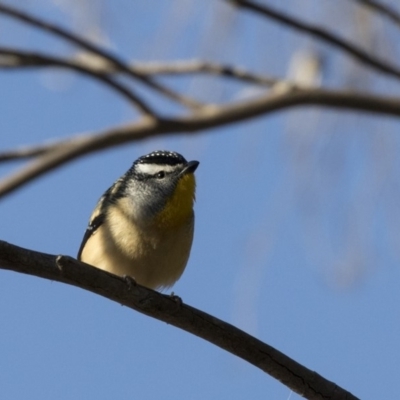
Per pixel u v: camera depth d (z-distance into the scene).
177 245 12.07
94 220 12.42
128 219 11.98
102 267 12.22
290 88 13.84
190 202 12.20
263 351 9.91
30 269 9.24
